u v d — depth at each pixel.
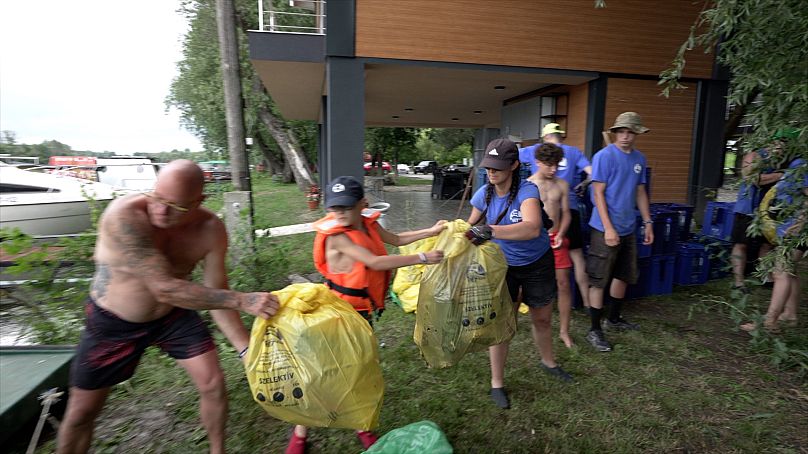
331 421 1.92
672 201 8.37
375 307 2.49
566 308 3.78
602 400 2.99
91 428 2.14
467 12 6.80
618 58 7.50
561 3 7.11
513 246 2.85
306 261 6.68
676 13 7.57
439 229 2.71
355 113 6.63
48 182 5.96
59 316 3.81
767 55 2.84
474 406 2.93
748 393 3.05
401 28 6.61
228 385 3.23
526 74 7.32
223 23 5.40
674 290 5.23
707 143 8.20
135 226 1.80
